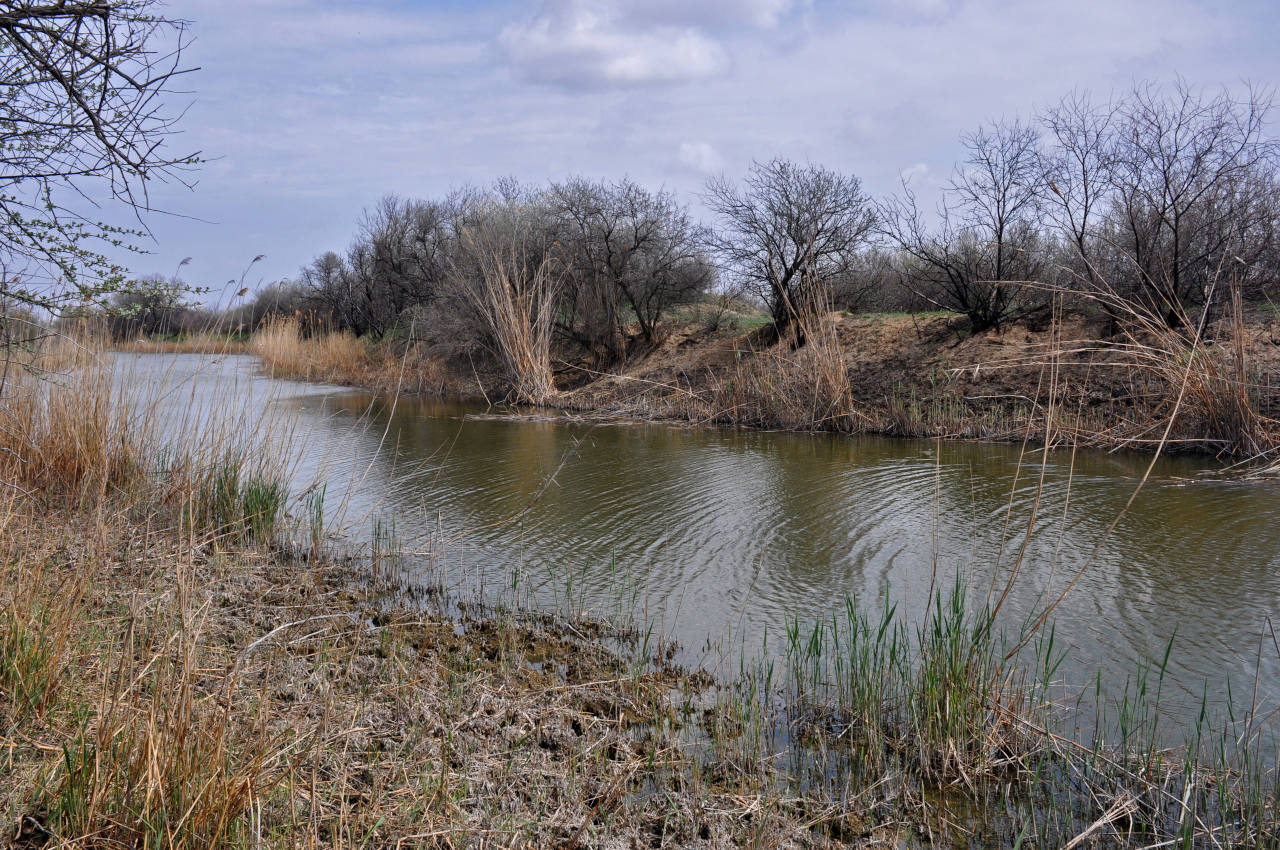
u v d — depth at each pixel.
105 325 8.71
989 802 4.11
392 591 6.99
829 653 5.76
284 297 32.00
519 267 24.59
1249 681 5.27
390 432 16.25
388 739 4.32
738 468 12.23
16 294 6.46
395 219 33.62
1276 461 11.12
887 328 19.33
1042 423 14.12
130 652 3.82
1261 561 7.46
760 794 4.09
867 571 7.46
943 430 14.84
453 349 26.31
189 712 3.32
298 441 14.52
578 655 5.72
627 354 24.27
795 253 19.88
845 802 4.05
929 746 4.40
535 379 22.38
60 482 8.06
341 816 3.35
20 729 3.88
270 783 3.35
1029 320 17.58
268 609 6.24
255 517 8.25
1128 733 4.65
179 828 3.00
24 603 4.57
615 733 4.64
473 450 14.06
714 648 5.86
